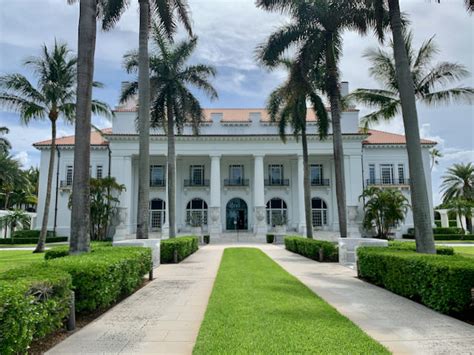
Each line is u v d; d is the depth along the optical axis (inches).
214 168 1382.9
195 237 839.7
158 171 1488.7
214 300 275.7
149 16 628.7
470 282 229.1
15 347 148.8
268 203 1473.9
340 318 217.9
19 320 149.3
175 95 832.9
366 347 165.8
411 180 388.5
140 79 572.7
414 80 738.2
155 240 528.7
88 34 400.5
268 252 774.5
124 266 293.3
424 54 740.0
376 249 390.3
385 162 1470.2
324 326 200.2
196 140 1395.2
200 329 198.1
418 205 378.3
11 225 1453.0
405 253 330.3
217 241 1261.1
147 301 289.9
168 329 213.0
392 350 171.5
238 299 272.8
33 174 2267.5
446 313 241.0
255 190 1370.6
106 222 1234.6
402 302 277.1
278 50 604.7
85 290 229.6
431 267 252.4
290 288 321.7
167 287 353.4
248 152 1395.2
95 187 1216.2
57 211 1403.8
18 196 1951.3
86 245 368.2
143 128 561.9
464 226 1619.1
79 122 384.5
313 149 1398.9
